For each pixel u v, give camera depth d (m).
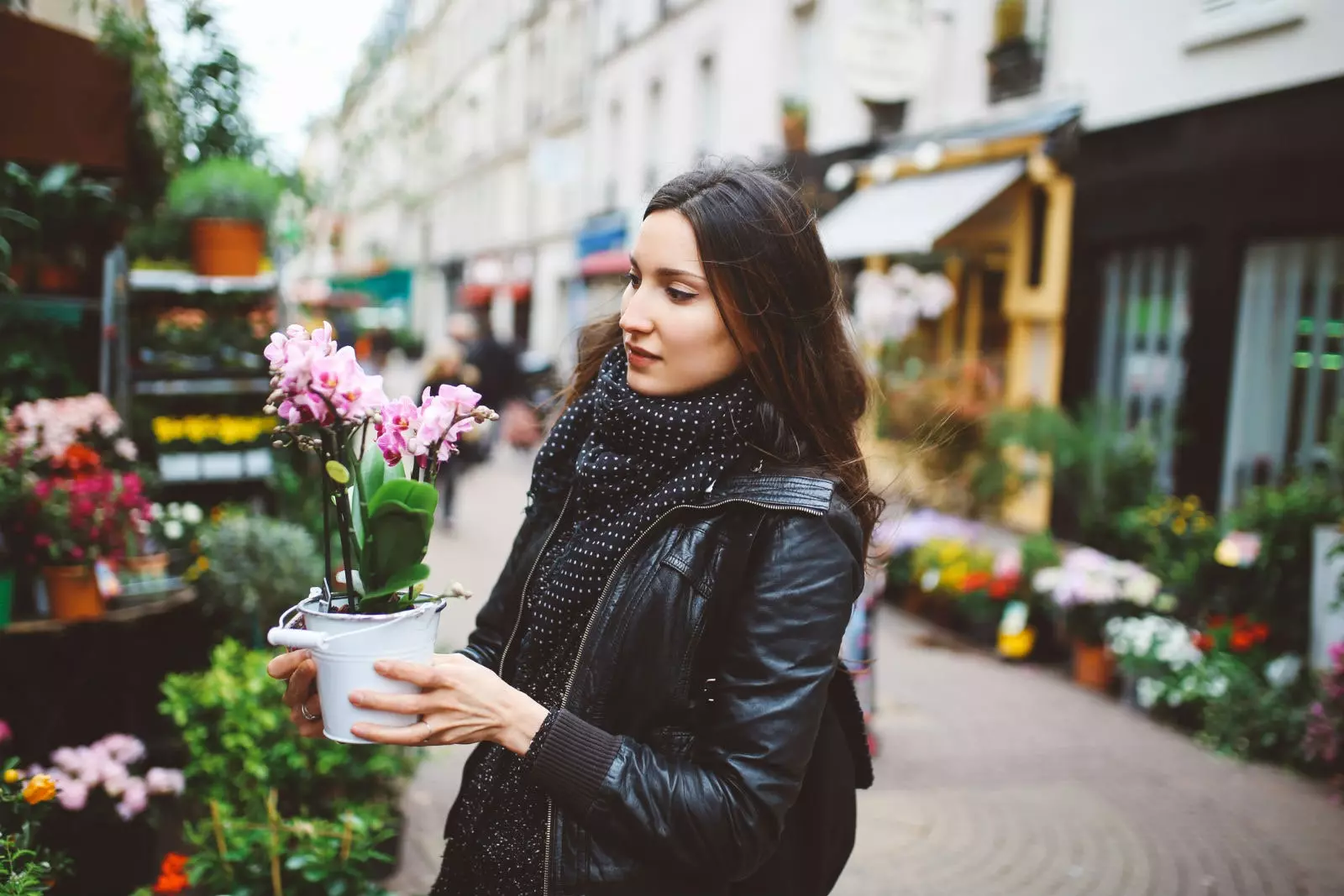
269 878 2.59
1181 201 7.16
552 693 1.34
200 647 4.04
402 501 1.23
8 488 3.03
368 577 1.23
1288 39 6.30
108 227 3.99
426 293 38.00
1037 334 8.81
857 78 9.02
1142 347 7.80
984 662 6.19
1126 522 6.24
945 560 6.82
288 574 4.09
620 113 20.27
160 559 3.67
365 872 3.06
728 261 1.29
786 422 1.37
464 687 1.19
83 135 3.69
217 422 5.05
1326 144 6.07
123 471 3.63
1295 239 6.45
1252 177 6.59
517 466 14.60
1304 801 4.23
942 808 4.07
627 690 1.27
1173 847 3.77
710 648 1.27
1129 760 4.65
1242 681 4.86
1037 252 8.78
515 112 27.88
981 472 7.20
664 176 17.31
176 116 4.79
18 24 3.50
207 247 4.99
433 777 4.23
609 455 1.38
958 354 9.98
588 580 1.33
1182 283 7.43
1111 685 5.67
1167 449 7.38
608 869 1.22
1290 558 5.03
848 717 1.47
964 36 9.59
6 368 3.67
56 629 3.10
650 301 1.33
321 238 7.15
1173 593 5.55
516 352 12.66
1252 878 3.55
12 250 3.73
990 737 4.89
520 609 1.44
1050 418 7.02
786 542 1.26
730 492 1.29
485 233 30.86
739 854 1.17
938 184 9.47
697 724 1.28
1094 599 5.57
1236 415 6.88
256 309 5.30
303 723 1.37
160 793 3.02
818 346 1.39
